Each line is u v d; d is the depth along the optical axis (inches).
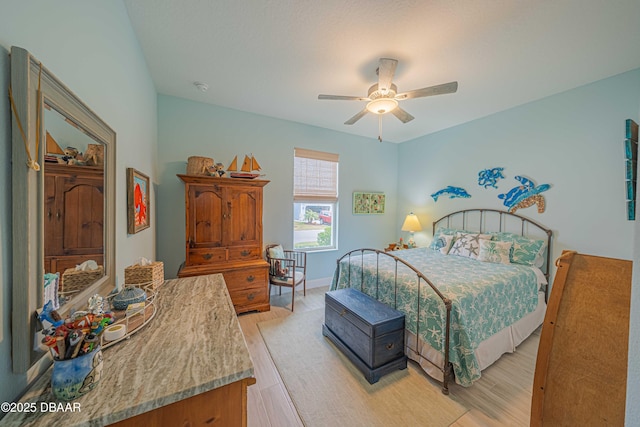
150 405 25.4
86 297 37.6
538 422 33.9
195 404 28.5
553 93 105.3
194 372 29.8
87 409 24.3
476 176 137.7
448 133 152.9
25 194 24.6
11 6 23.8
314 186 154.2
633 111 87.2
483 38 70.0
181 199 115.3
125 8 59.5
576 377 32.2
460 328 67.1
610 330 31.4
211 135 120.8
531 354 84.8
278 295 140.2
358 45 74.2
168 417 27.3
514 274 92.1
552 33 67.6
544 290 106.3
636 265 18.6
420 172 171.9
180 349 34.6
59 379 24.6
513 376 74.1
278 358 82.9
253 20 64.5
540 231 111.5
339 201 163.2
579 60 80.8
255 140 132.0
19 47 24.5
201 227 106.9
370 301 88.4
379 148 179.6
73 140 33.7
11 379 24.1
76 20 36.4
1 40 22.6
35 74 25.5
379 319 74.5
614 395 29.3
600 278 34.2
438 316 70.4
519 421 58.7
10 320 24.0
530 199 114.5
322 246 162.4
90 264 39.3
